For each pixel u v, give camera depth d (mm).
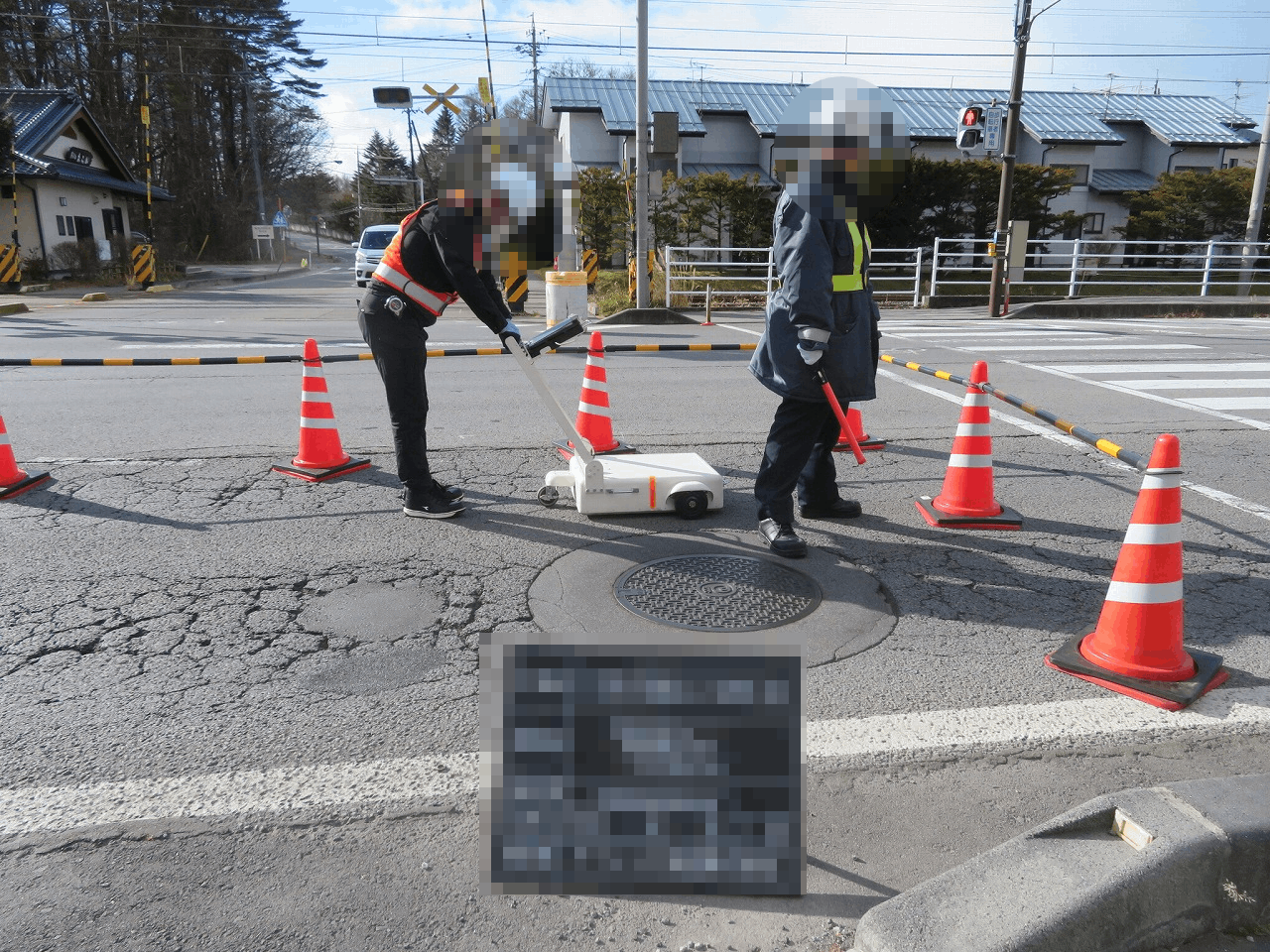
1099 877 1926
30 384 8477
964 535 4453
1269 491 5168
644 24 14305
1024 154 31375
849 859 2180
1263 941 1983
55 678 3027
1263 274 26406
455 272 4094
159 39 46688
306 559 4090
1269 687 2992
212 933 1924
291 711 2828
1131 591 3012
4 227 25469
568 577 3875
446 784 2457
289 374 9125
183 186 51781
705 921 1982
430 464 5680
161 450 5961
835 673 3061
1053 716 2809
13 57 40625
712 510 4754
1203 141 31312
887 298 18375
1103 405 7613
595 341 5727
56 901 2012
